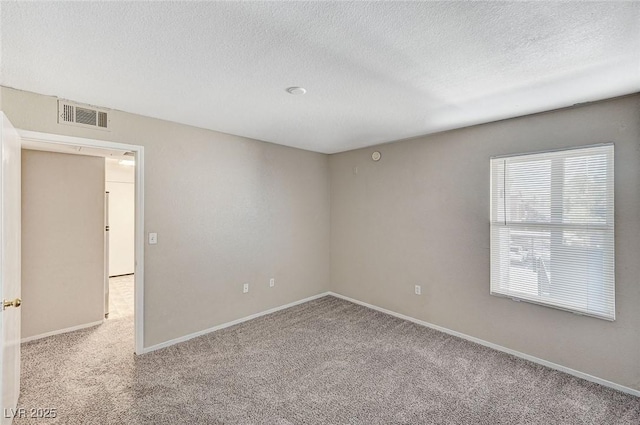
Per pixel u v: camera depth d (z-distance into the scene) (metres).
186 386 2.38
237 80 2.09
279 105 2.59
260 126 3.26
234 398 2.23
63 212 3.42
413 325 3.66
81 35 1.53
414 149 3.74
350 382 2.45
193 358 2.82
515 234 2.88
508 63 1.83
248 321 3.76
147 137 2.92
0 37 1.54
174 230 3.12
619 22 1.40
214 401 2.20
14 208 2.06
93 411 2.07
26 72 1.96
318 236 4.73
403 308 3.87
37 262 3.24
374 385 2.41
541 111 2.71
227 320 3.58
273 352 2.95
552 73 1.96
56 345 3.07
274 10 1.33
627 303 2.30
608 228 2.37
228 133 3.56
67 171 3.45
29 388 2.32
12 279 1.98
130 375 2.52
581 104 2.51
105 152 3.41
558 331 2.64
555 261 2.64
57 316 3.36
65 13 1.34
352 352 2.96
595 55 1.72
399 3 1.28
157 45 1.64
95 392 2.29
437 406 2.16
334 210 4.83
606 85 2.13
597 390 2.34
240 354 2.90
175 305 3.13
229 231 3.60
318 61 1.82
